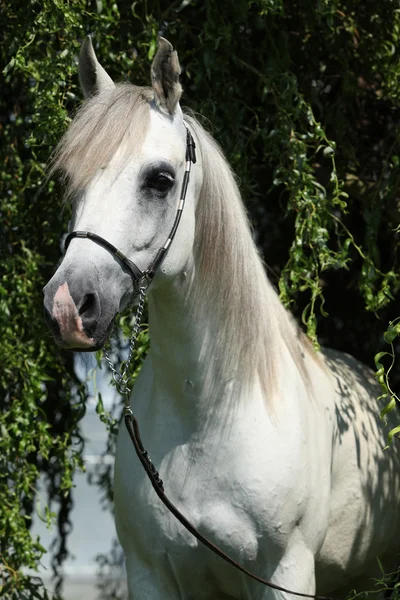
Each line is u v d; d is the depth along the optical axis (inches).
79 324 129.4
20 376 212.2
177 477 155.6
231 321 154.5
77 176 136.8
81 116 142.3
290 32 220.7
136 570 162.7
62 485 210.1
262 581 153.6
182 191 146.1
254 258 160.6
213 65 200.1
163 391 158.9
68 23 184.9
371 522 187.5
